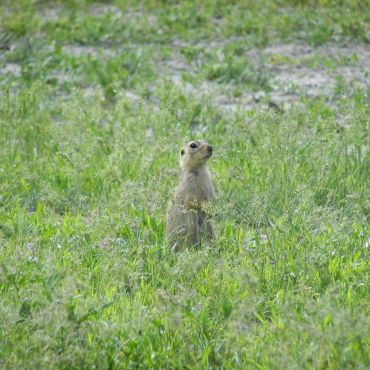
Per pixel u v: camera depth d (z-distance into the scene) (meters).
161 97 16.16
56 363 7.49
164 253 10.31
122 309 8.80
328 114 15.65
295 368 7.17
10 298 8.71
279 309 8.53
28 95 17.41
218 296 8.83
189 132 15.17
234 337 7.79
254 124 14.40
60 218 11.96
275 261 9.94
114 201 11.98
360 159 13.13
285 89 18.17
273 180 12.49
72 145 14.34
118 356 8.02
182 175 11.41
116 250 9.92
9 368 7.65
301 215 11.33
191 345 8.10
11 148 14.76
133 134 14.73
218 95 18.17
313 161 13.06
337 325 7.31
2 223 11.25
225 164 13.73
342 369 7.17
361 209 11.42
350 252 10.29
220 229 11.09
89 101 17.52
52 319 7.65
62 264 10.05
